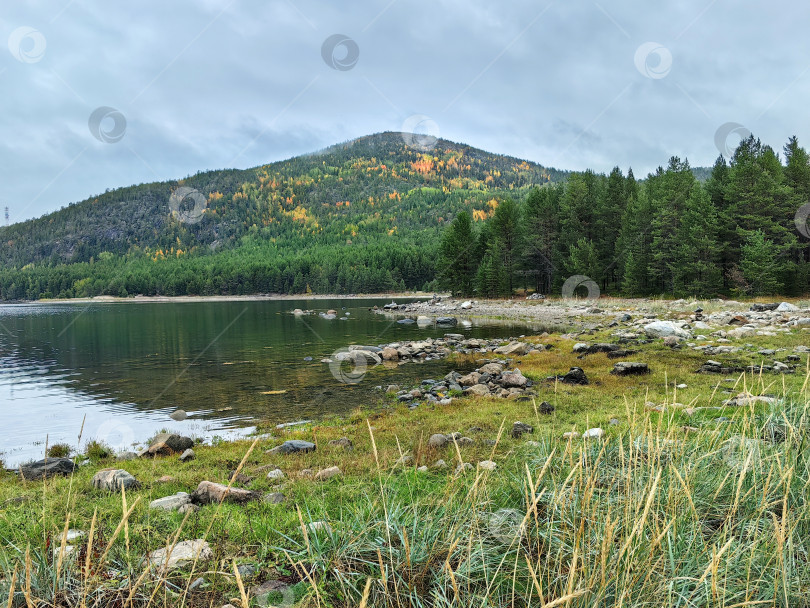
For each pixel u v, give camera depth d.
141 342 37.25
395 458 7.72
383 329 43.53
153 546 4.18
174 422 14.28
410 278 145.38
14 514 5.48
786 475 3.14
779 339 20.88
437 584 3.07
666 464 3.96
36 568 3.14
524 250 73.81
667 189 62.53
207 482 6.50
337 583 3.35
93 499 6.52
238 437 12.20
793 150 59.16
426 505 4.29
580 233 71.56
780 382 11.95
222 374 22.31
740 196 54.81
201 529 4.79
